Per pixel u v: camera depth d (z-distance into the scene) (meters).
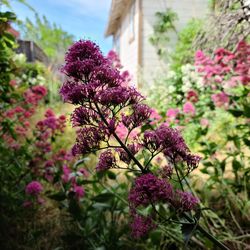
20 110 3.35
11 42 2.42
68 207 2.03
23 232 2.33
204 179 2.99
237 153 2.54
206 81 4.15
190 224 1.09
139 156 2.12
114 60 3.75
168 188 1.04
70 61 1.10
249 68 2.98
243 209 2.22
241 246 1.98
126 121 1.11
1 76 2.61
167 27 11.16
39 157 2.90
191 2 11.70
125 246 1.99
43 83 8.02
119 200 2.06
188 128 4.07
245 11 2.99
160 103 5.84
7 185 2.67
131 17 12.77
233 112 2.31
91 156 3.60
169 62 11.22
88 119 1.09
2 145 2.98
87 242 1.95
